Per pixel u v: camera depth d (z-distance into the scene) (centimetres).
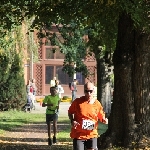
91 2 2856
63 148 3228
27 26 5459
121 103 2945
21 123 5525
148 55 2889
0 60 6209
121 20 2952
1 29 4131
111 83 6278
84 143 2133
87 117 2092
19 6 3366
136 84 2898
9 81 7381
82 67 5384
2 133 4328
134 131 2894
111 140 2941
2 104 7388
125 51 2920
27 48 6925
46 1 3173
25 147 3259
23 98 7500
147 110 2900
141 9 2578
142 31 2845
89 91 2081
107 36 4034
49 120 3462
